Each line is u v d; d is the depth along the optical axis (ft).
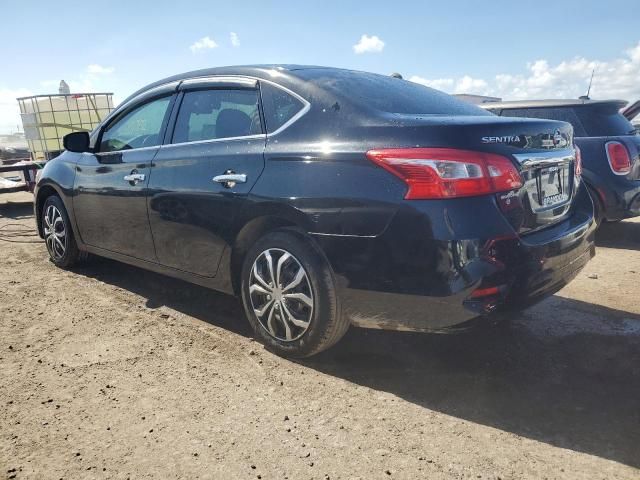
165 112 12.39
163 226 11.83
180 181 11.23
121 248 13.47
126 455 7.36
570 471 7.02
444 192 7.90
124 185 12.73
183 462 7.21
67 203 15.05
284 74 10.46
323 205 8.82
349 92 9.69
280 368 9.85
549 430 7.93
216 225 10.56
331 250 8.80
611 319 12.14
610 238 20.70
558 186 9.67
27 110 37.24
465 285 7.82
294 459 7.29
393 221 8.18
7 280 15.16
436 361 10.11
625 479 6.86
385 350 10.55
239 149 10.29
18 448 7.48
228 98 11.07
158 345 10.82
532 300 8.75
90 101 37.58
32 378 9.45
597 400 8.73
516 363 10.03
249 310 10.57
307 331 9.57
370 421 8.18
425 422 8.16
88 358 10.23
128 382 9.33
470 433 7.87
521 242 8.30
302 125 9.60
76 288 14.44
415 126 8.39
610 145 18.38
